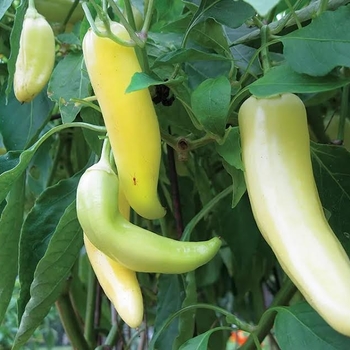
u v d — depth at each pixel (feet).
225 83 0.78
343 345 0.84
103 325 1.89
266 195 0.74
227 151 0.81
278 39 0.82
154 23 1.23
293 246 0.70
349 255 1.01
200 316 1.51
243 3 0.93
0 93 1.18
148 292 1.61
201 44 1.00
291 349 0.86
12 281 1.10
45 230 1.08
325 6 0.89
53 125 1.61
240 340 2.72
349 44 0.76
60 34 1.20
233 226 1.40
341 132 1.16
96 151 1.03
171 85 0.86
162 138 0.94
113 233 0.75
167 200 1.46
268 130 0.76
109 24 0.78
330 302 0.64
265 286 2.01
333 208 1.03
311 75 0.75
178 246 0.77
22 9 0.98
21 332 1.01
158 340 1.22
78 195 0.77
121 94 0.78
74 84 1.02
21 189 1.08
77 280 1.80
